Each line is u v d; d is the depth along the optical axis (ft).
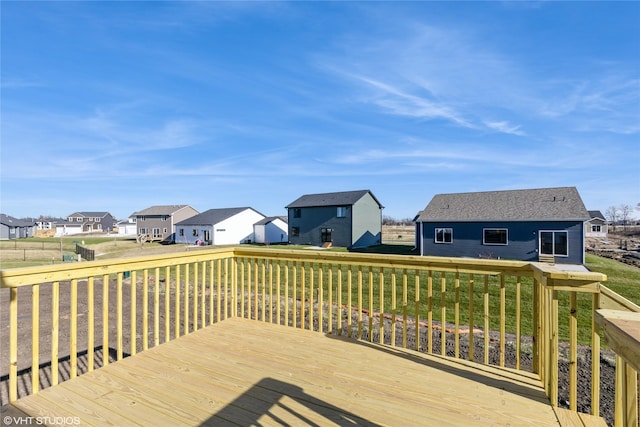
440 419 6.29
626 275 35.63
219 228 103.45
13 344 6.83
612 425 7.76
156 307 10.18
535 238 51.29
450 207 61.36
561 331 16.34
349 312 10.94
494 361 11.56
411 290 27.89
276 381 7.80
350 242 81.05
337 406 6.73
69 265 7.77
